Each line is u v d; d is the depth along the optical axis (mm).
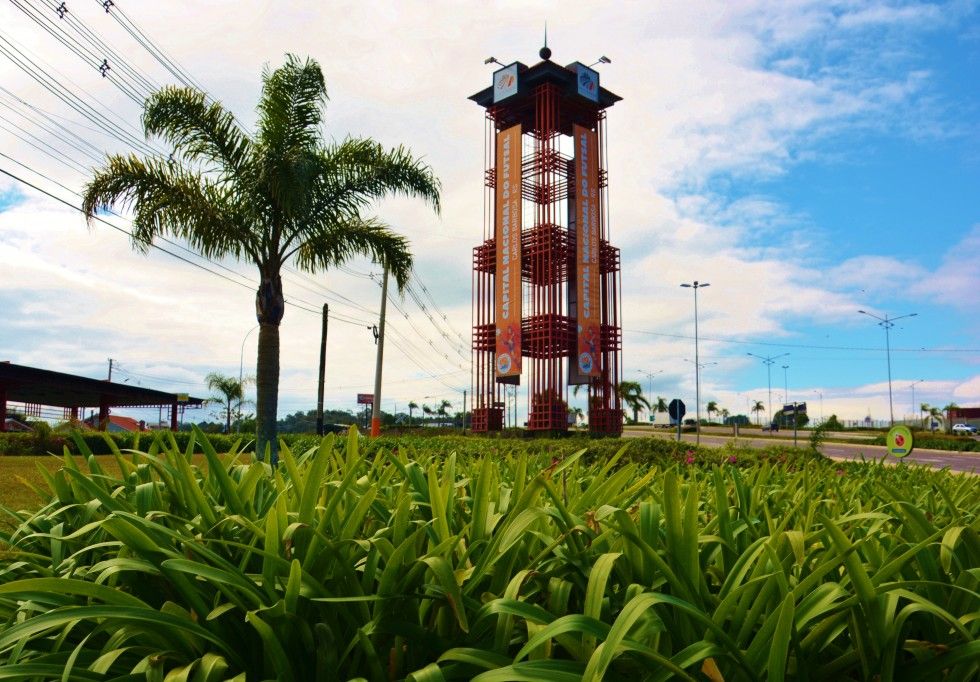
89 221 12562
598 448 14445
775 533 1833
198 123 12656
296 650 1637
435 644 1604
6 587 1448
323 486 2486
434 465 2023
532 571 1681
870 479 3783
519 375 35375
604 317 37188
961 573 1759
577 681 1274
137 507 2246
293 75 13219
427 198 14406
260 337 13609
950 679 1562
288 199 12477
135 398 46062
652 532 1895
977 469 28734
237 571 1707
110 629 1727
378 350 30688
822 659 1735
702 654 1331
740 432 92375
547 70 35656
